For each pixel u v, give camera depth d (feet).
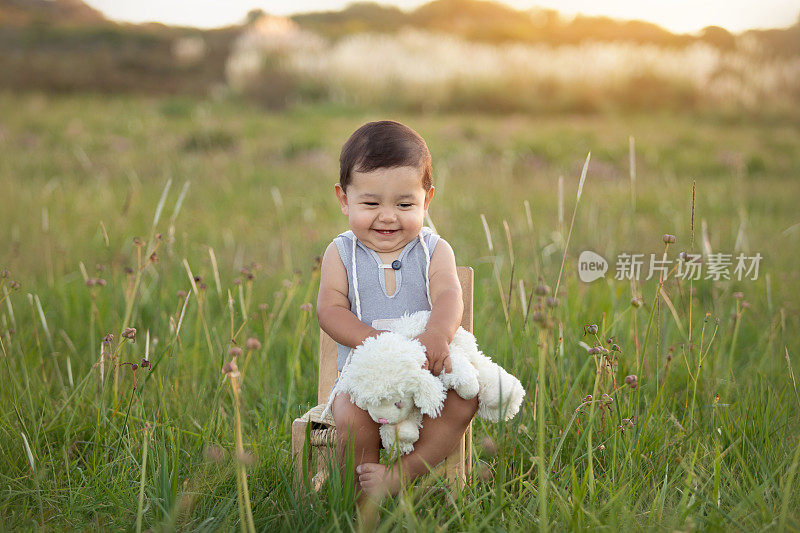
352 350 7.86
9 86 68.13
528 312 10.32
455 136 45.06
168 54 88.84
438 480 7.19
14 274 15.31
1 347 10.27
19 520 7.39
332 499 7.00
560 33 112.68
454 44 86.12
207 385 10.78
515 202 27.12
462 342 7.82
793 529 6.51
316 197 27.76
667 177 32.35
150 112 55.88
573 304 13.25
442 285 8.09
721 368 10.91
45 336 12.70
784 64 74.69
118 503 7.53
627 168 37.19
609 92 68.08
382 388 7.04
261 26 87.35
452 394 7.49
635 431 8.43
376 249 8.23
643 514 7.23
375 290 8.21
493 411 7.57
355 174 7.93
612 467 7.58
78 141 40.78
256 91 66.49
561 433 8.77
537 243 19.92
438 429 7.48
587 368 10.77
